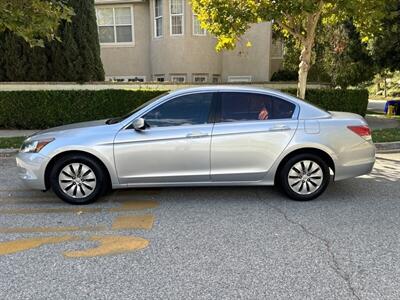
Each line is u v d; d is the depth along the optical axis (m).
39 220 4.69
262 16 9.08
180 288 3.13
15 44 13.30
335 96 13.97
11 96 12.99
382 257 3.65
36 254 3.76
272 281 3.23
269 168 5.23
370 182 6.42
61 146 5.07
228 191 5.84
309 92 13.87
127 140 5.08
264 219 4.67
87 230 4.36
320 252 3.76
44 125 13.24
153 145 5.09
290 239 4.07
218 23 10.09
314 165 5.30
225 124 5.17
